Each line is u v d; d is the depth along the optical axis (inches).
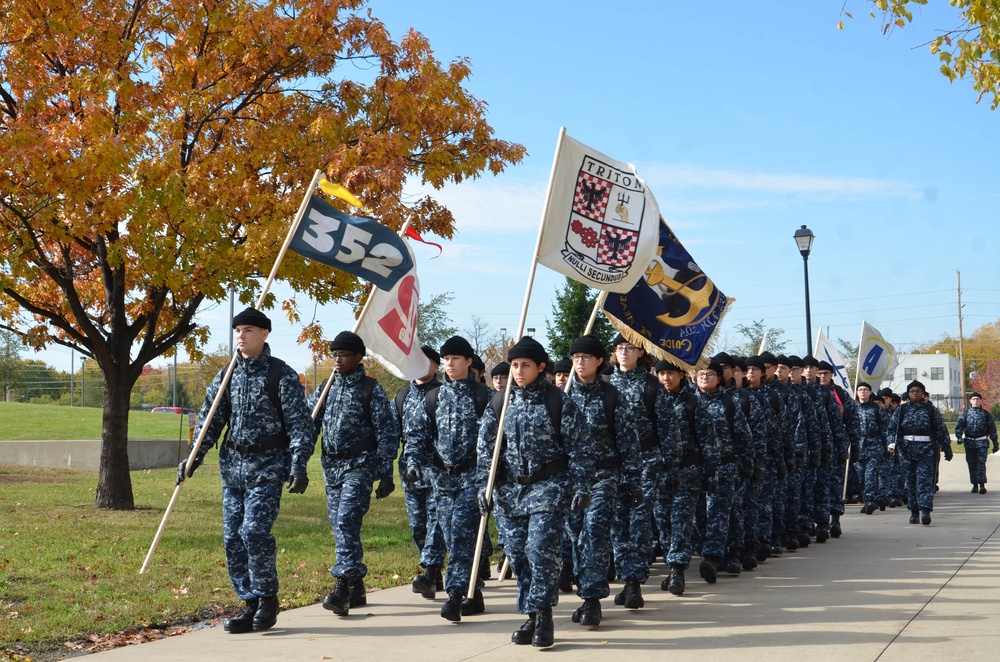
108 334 612.7
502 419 258.2
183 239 530.0
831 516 516.4
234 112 593.3
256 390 268.7
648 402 313.4
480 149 644.7
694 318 356.8
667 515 340.8
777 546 428.5
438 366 369.7
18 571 342.6
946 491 816.9
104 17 569.9
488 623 278.5
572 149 314.2
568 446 250.7
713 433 330.3
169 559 380.5
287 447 272.5
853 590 328.2
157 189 515.5
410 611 296.7
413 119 609.9
